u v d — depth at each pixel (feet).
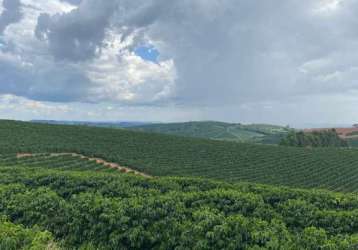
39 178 66.95
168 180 69.10
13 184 60.64
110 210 45.57
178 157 206.69
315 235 40.73
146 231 43.62
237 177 165.99
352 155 258.16
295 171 194.70
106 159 171.01
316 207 52.95
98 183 62.80
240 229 41.39
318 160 231.09
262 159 223.10
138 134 275.39
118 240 42.80
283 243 38.47
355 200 57.47
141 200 50.37
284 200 58.65
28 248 32.60
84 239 44.96
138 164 165.07
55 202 50.31
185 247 40.78
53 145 183.52
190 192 60.49
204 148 244.83
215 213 48.24
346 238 39.73
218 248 39.96
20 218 48.93
